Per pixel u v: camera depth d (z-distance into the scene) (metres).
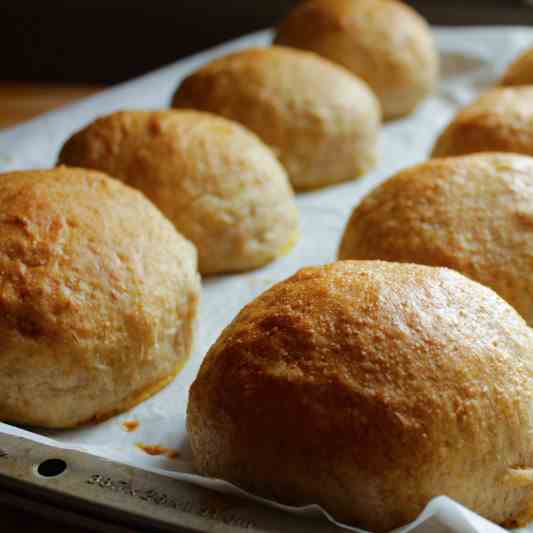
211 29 0.64
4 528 0.25
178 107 0.46
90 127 0.39
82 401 0.30
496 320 0.27
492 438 0.25
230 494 0.25
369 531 0.25
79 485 0.25
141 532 0.24
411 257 0.33
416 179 0.35
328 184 0.46
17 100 0.55
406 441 0.24
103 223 0.31
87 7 0.62
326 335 0.26
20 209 0.30
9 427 0.27
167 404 0.31
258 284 0.38
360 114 0.46
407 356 0.25
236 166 0.38
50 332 0.29
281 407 0.25
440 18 0.64
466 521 0.23
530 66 0.50
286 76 0.46
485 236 0.32
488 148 0.41
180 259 0.33
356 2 0.53
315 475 0.25
